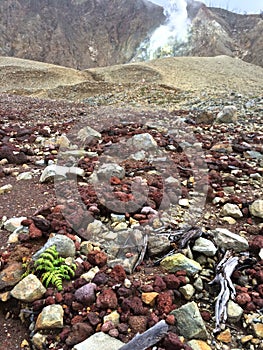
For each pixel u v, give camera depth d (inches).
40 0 3595.0
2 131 164.7
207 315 53.8
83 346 46.6
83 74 827.4
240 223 79.7
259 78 721.6
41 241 70.3
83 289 54.9
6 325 53.7
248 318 53.0
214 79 679.1
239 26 3292.3
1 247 69.5
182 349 46.9
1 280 58.9
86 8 3801.7
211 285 59.6
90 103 387.9
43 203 88.2
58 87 594.2
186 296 56.9
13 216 82.1
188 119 193.5
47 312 51.4
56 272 58.4
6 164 121.0
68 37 3476.9
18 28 3316.9
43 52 3302.2
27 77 750.5
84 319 51.5
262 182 102.3
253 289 58.6
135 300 54.0
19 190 97.3
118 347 46.8
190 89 501.4
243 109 241.4
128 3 3853.3
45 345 49.2
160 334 48.2
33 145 148.0
